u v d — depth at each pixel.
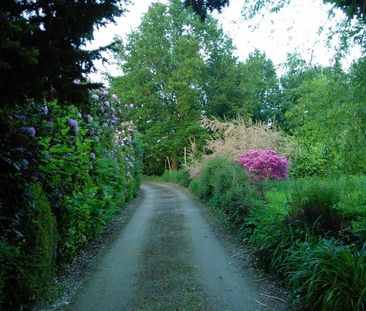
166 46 29.47
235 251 5.34
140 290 3.82
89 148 5.91
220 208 8.42
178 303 3.47
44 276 3.31
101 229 6.31
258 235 4.78
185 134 28.02
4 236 2.72
